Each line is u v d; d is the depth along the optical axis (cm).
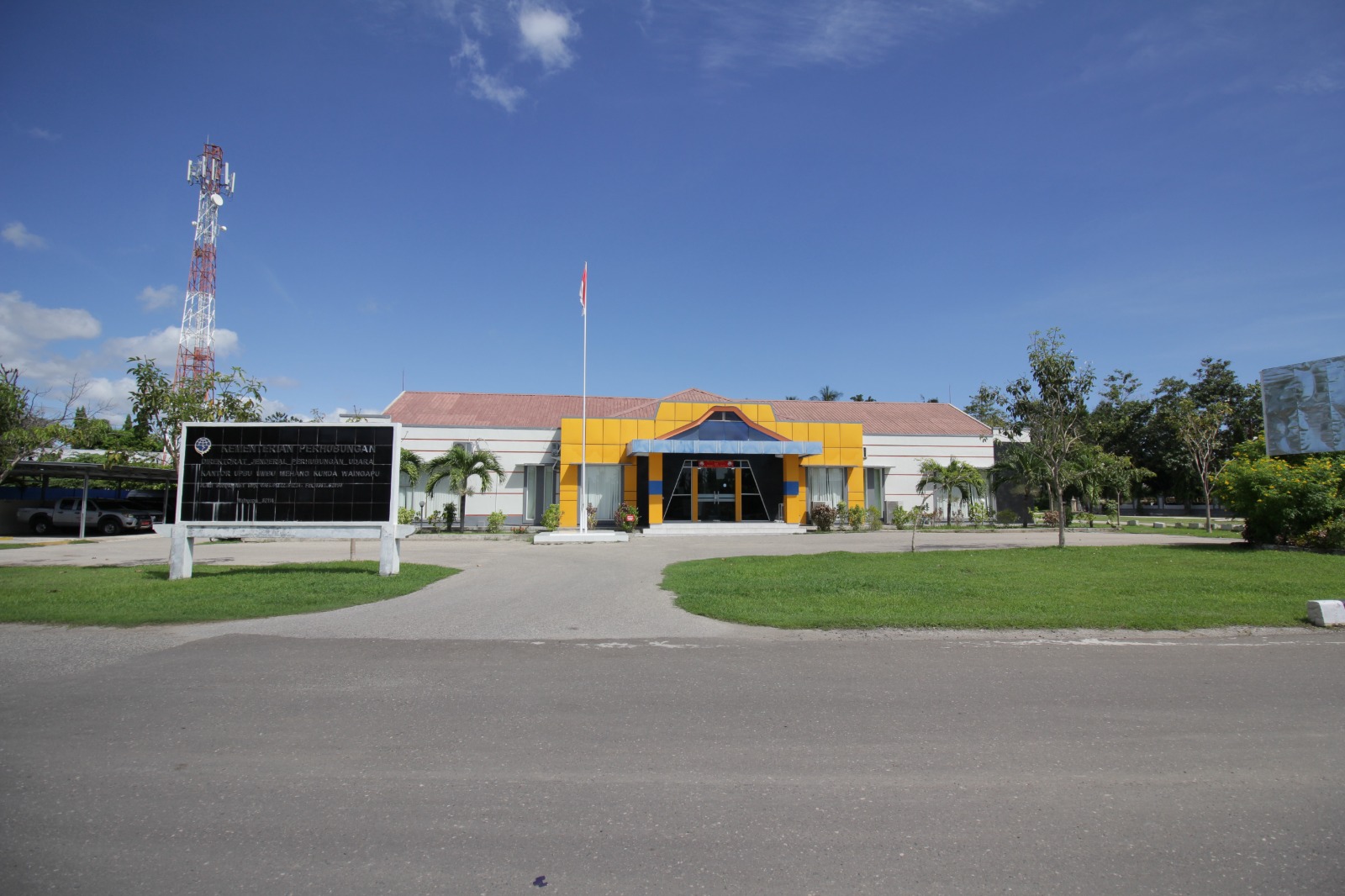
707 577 1492
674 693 645
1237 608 1093
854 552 2030
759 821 401
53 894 328
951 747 513
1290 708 606
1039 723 565
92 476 3244
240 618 1020
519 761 487
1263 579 1388
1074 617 1006
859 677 704
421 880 341
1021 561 1761
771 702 620
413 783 451
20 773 466
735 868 352
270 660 770
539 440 3653
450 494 3541
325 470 1498
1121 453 5288
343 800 427
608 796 433
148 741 523
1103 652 814
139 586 1300
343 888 334
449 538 2825
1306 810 417
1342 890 333
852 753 502
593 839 381
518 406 3984
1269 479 1986
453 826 395
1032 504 3734
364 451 1506
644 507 3250
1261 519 2014
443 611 1094
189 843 377
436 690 655
